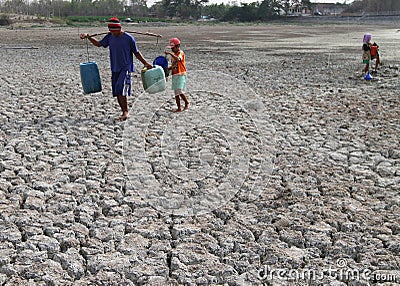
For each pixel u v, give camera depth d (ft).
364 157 24.84
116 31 29.25
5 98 37.65
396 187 20.94
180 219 17.97
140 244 16.15
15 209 18.40
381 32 176.35
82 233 16.72
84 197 19.48
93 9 346.33
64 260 15.08
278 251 15.76
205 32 176.35
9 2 317.01
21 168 22.35
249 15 360.28
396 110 35.12
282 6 399.85
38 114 32.45
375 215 18.26
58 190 20.15
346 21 333.83
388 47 95.35
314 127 30.25
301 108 35.50
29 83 45.01
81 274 14.57
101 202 19.13
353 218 18.02
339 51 89.76
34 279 14.19
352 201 19.54
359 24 293.02
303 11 427.74
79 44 100.12
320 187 20.97
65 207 18.57
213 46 101.91
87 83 31.94
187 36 144.77
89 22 251.80
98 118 31.45
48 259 15.20
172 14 374.63
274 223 17.61
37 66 58.85
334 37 142.82
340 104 37.19
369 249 15.93
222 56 77.20
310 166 23.44
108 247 15.94
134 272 14.55
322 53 84.84
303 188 20.81
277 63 66.59
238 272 14.92
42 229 16.99
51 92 40.45
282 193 20.31
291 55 80.28
